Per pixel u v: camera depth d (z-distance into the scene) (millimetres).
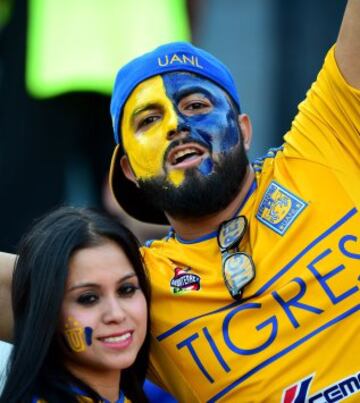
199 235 8656
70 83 11812
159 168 8594
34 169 11805
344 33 8484
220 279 8398
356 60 8430
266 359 8219
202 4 12688
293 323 8219
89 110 11844
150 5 12023
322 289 8242
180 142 8570
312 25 13328
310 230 8359
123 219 11156
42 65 11867
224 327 8328
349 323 8188
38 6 11891
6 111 11875
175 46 8719
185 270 8555
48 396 8039
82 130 11852
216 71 8750
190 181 8539
